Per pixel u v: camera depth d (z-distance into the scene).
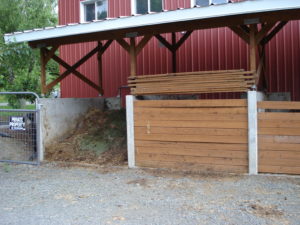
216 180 5.45
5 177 5.99
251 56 5.75
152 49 9.73
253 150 5.64
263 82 7.84
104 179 5.72
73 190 5.09
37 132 7.10
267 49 8.46
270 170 5.59
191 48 9.22
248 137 5.68
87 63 10.73
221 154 5.88
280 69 8.35
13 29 17.31
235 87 5.78
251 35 5.76
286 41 8.30
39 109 7.25
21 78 10.56
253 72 5.69
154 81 6.39
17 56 9.27
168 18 5.92
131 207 4.27
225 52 8.86
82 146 7.84
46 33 7.07
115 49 10.27
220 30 8.90
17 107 10.56
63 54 11.11
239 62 8.72
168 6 9.46
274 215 3.89
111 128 8.49
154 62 9.70
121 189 5.10
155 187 5.16
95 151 7.57
